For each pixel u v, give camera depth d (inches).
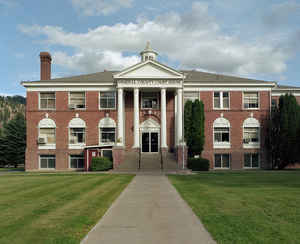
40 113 1541.6
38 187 722.8
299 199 530.0
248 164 1533.0
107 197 567.5
